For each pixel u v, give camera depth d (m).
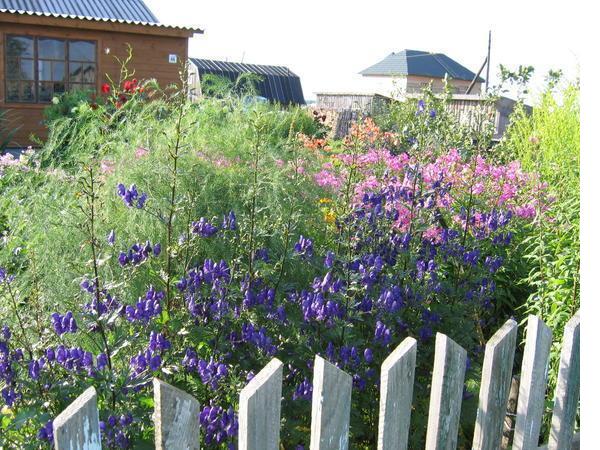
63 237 4.71
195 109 7.59
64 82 16.77
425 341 4.04
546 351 2.48
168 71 17.52
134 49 17.16
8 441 2.68
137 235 4.91
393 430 2.11
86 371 2.85
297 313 3.79
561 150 7.68
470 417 3.67
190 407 1.72
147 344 3.27
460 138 7.20
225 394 3.18
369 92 18.84
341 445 1.98
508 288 5.27
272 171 5.88
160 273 3.72
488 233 5.12
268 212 5.38
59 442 1.56
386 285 3.92
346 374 1.93
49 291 4.28
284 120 8.95
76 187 5.54
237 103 8.13
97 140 6.77
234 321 3.44
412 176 4.78
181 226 4.93
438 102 7.37
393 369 2.04
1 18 15.67
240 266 4.09
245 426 1.75
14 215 5.81
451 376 2.26
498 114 13.88
